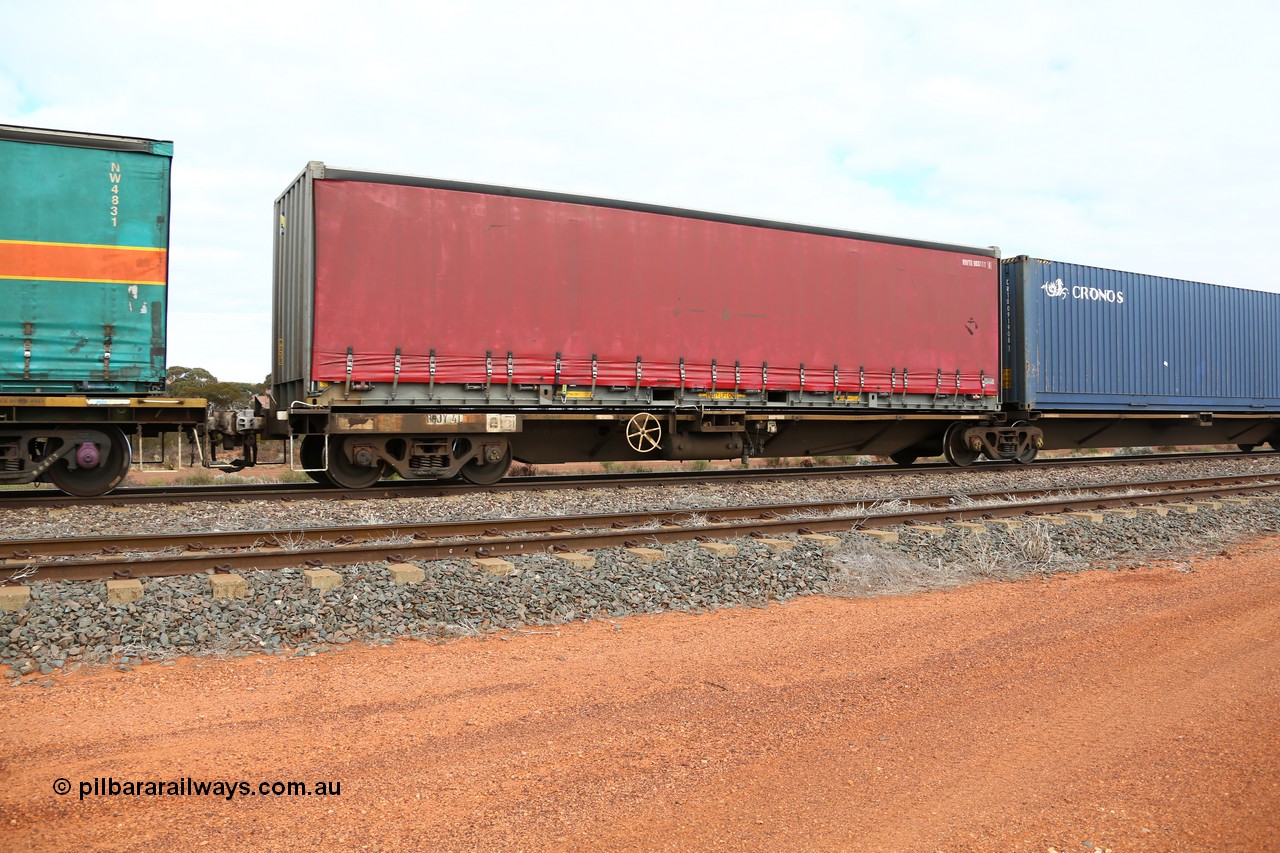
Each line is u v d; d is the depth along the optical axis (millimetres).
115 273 10406
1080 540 10062
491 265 12656
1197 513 11719
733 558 8289
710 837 3395
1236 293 22609
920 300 16859
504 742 4289
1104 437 21391
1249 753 4230
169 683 5059
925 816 3592
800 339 15367
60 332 10133
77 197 10227
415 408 12625
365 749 4176
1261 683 5285
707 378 14398
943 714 4750
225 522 9789
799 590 7840
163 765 3959
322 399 11609
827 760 4129
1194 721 4664
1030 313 18297
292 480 16859
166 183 10711
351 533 8578
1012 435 18844
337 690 5004
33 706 4660
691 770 3996
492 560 7465
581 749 4219
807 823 3520
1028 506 11672
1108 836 3436
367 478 12695
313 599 6340
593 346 13398
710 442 15297
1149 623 6715
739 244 14773
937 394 17047
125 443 11117
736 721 4609
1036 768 4070
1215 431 23609
